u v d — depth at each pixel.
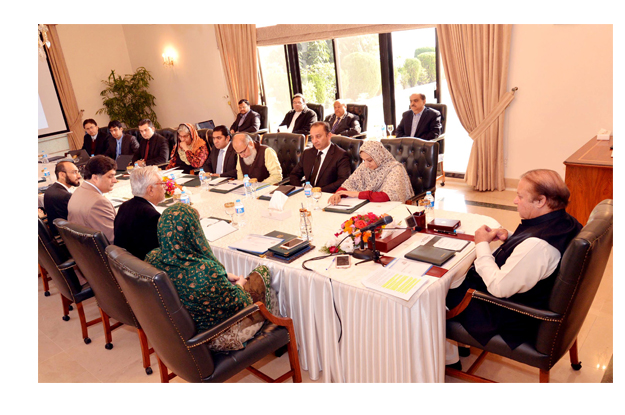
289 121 7.16
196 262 2.01
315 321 2.26
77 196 3.15
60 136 8.97
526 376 2.31
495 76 5.02
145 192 2.71
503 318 1.95
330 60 7.02
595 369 2.29
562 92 4.74
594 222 1.78
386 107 6.55
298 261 2.32
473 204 5.00
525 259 1.81
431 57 5.88
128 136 6.38
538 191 1.87
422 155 3.54
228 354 2.06
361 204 3.00
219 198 3.62
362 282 2.01
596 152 3.63
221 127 4.77
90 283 2.61
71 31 8.94
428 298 1.90
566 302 1.72
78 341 3.13
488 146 5.29
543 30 4.69
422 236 2.46
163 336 1.91
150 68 9.52
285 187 3.53
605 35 4.37
